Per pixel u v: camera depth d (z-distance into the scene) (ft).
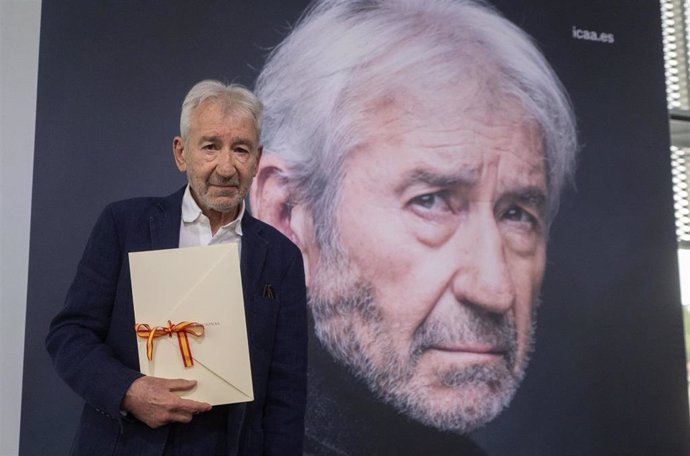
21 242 8.41
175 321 4.99
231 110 5.25
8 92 8.67
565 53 10.59
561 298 10.00
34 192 8.45
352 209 9.35
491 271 9.70
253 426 5.27
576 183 10.34
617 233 10.41
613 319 10.16
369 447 8.98
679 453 10.09
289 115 9.34
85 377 4.85
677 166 12.14
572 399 9.78
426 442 9.17
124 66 8.96
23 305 8.30
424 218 9.56
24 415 8.00
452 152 9.78
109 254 5.25
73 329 5.08
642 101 10.86
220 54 9.27
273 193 9.14
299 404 5.50
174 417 4.78
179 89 9.09
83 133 8.70
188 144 5.29
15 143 8.59
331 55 9.60
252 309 5.32
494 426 9.43
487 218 9.80
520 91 10.24
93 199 8.61
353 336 9.14
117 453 4.95
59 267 8.38
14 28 8.80
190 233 5.48
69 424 8.08
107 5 9.03
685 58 12.39
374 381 9.13
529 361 9.71
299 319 5.62
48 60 8.74
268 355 5.43
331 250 9.21
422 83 9.84
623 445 9.87
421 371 9.28
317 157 9.34
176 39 9.17
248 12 9.44
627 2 11.06
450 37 10.06
